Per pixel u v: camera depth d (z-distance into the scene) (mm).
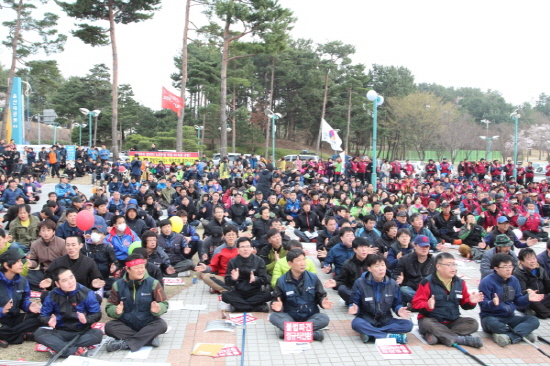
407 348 5695
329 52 53688
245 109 48750
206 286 8500
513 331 5934
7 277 5785
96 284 6547
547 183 21750
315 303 6324
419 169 35344
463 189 18984
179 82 48688
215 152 56188
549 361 5402
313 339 5996
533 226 13219
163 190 17391
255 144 59781
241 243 7031
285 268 7156
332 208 12969
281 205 14617
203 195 14836
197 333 6246
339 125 55094
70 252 6488
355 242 7180
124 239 8406
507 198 17000
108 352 5566
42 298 5859
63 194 15523
